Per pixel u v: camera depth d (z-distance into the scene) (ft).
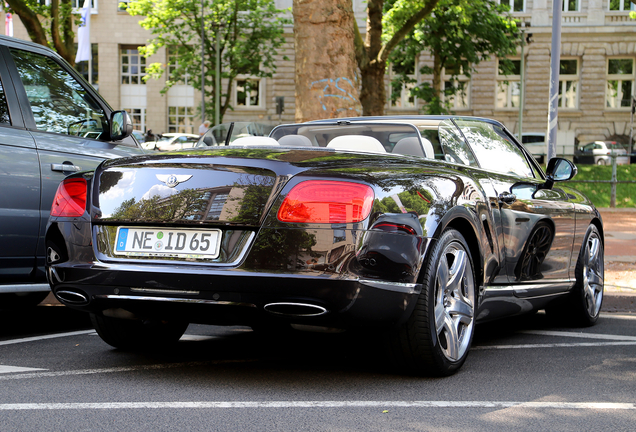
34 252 15.30
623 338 16.38
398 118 15.10
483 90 133.39
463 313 12.01
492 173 14.42
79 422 9.07
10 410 9.59
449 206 11.51
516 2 133.39
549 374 12.35
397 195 10.68
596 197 63.31
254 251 10.12
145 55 117.08
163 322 13.96
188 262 10.42
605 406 10.32
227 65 116.37
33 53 16.46
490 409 10.02
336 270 9.96
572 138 135.03
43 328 17.10
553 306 17.25
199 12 114.11
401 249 10.41
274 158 10.62
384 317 10.34
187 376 11.71
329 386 11.12
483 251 12.72
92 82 139.13
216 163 10.69
